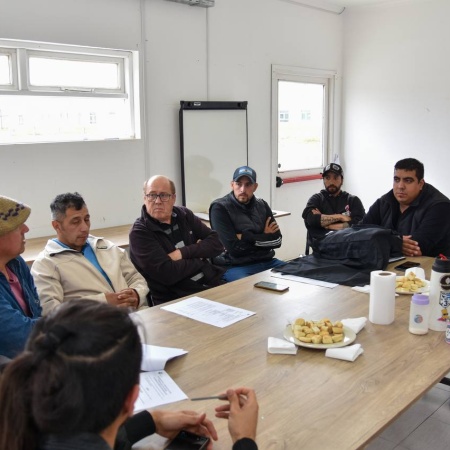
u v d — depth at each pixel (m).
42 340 0.73
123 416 0.78
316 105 5.74
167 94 4.11
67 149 3.53
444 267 1.74
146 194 2.78
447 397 2.63
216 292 2.23
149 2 3.85
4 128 3.34
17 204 1.84
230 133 4.61
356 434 1.16
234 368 1.50
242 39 4.65
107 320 0.75
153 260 2.70
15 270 2.00
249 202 3.53
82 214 2.38
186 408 1.29
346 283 2.29
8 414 0.72
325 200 4.35
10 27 3.13
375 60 5.54
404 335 1.73
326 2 5.39
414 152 5.39
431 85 5.16
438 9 4.99
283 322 1.86
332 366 1.50
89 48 3.60
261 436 1.15
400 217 3.15
